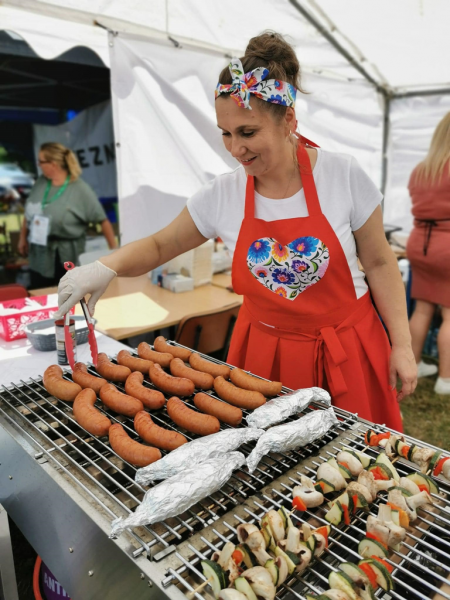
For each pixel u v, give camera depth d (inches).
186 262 165.0
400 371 76.8
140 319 132.8
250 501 48.5
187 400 67.5
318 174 70.9
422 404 174.7
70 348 73.1
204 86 174.6
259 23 173.9
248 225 74.9
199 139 176.1
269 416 57.2
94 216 209.8
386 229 238.5
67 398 64.7
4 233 254.7
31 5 132.0
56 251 207.9
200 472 45.9
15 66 217.0
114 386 66.2
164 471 48.4
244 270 78.2
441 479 52.3
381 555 40.4
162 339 82.5
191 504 44.6
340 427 61.6
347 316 77.4
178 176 177.5
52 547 56.1
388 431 59.3
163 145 170.9
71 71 233.1
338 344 75.3
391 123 268.1
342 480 49.0
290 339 78.1
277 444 52.0
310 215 71.6
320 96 219.9
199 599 36.7
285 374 78.9
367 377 80.6
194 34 165.9
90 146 259.1
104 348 94.3
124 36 151.3
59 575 56.2
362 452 55.1
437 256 165.8
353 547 46.8
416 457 51.6
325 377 79.6
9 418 62.8
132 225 172.1
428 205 164.1
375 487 47.9
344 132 241.9
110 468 54.0
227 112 58.2
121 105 157.8
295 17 178.4
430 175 161.3
